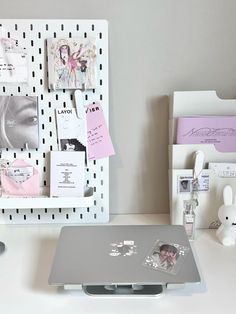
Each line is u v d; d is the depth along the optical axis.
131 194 1.05
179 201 0.95
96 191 1.00
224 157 0.95
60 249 0.79
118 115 1.01
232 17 0.97
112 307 0.67
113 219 1.03
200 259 0.82
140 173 1.04
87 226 0.91
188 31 0.97
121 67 0.98
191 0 0.96
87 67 0.93
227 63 0.99
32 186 0.98
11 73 0.94
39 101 0.95
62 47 0.92
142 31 0.97
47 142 0.97
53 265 0.74
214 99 0.96
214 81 1.00
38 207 0.93
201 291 0.71
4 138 0.95
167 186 1.05
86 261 0.75
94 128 0.97
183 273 0.71
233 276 0.75
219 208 0.92
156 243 0.81
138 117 1.01
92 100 0.96
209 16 0.97
